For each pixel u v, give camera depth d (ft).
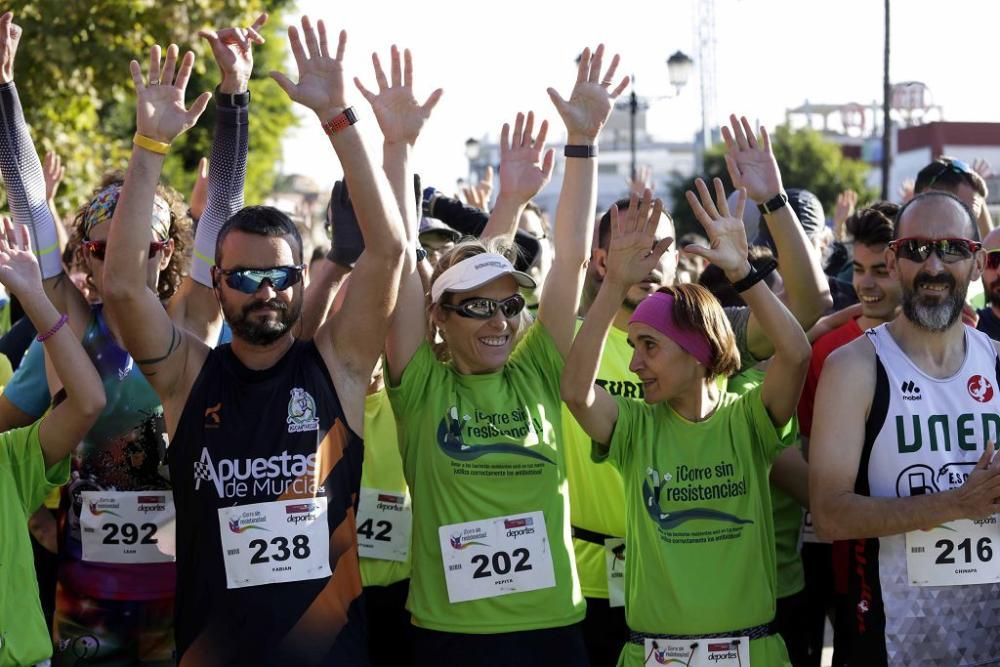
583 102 13.71
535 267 19.35
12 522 12.05
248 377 11.85
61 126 46.21
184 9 46.06
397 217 11.84
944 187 20.98
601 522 14.65
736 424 13.28
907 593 12.26
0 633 11.72
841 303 21.16
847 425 12.36
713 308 13.16
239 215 11.78
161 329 11.70
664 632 12.87
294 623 11.29
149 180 11.59
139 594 13.60
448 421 12.75
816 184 124.16
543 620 12.48
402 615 14.65
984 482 11.35
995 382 12.42
